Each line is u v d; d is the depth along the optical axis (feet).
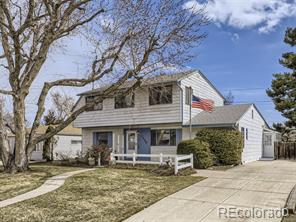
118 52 52.37
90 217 27.40
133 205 31.19
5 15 50.49
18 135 53.88
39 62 52.39
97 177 47.78
